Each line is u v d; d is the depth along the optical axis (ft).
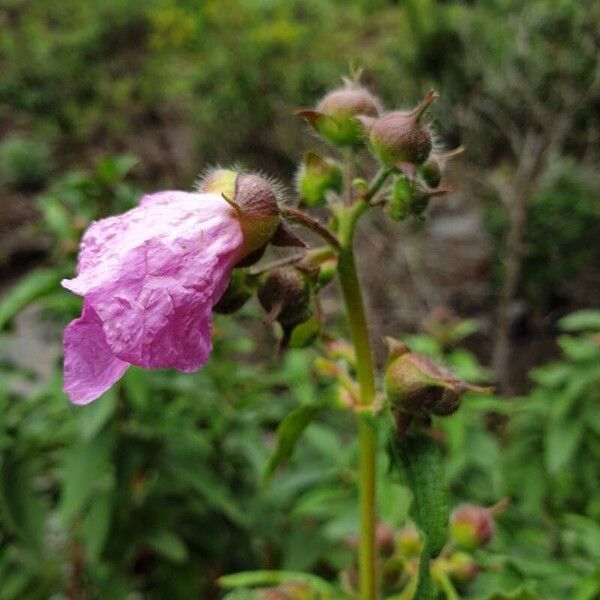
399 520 0.49
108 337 0.25
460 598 0.43
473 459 0.67
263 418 0.68
